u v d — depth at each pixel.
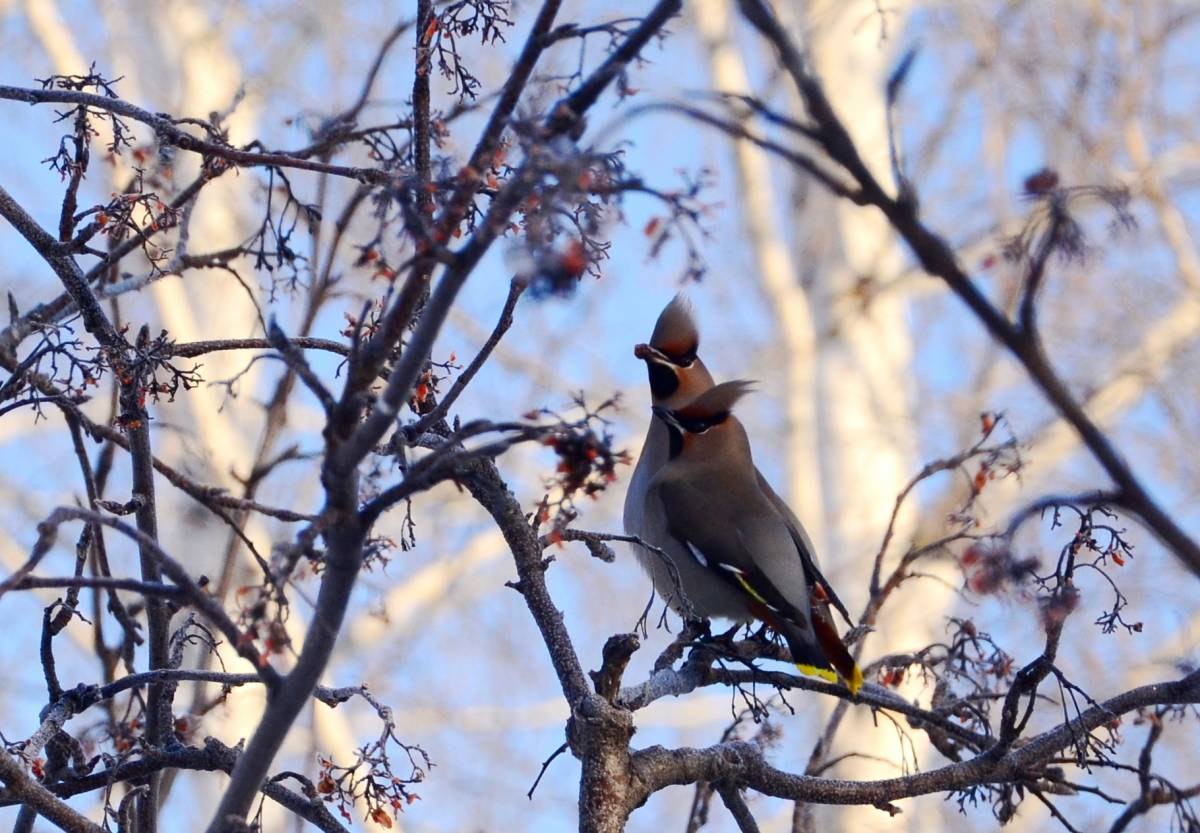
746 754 8.16
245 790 5.79
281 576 5.56
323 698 7.94
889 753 18.33
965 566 9.35
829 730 10.13
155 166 9.52
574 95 5.71
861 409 20.50
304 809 7.84
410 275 5.70
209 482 15.27
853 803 8.20
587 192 5.73
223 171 8.78
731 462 11.66
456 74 7.80
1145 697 8.20
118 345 8.16
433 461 5.71
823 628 10.27
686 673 8.80
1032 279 4.98
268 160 8.09
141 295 15.98
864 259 21.17
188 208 8.95
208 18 17.83
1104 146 20.45
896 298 21.31
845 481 20.14
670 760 7.93
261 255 8.92
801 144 20.27
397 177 7.21
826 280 21.33
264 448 11.99
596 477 5.69
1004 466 12.25
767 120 5.10
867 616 9.92
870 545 19.56
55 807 6.71
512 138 7.22
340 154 10.96
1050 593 7.22
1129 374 19.98
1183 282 20.94
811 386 21.12
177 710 13.02
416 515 20.83
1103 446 5.00
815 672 10.02
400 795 7.84
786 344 21.27
